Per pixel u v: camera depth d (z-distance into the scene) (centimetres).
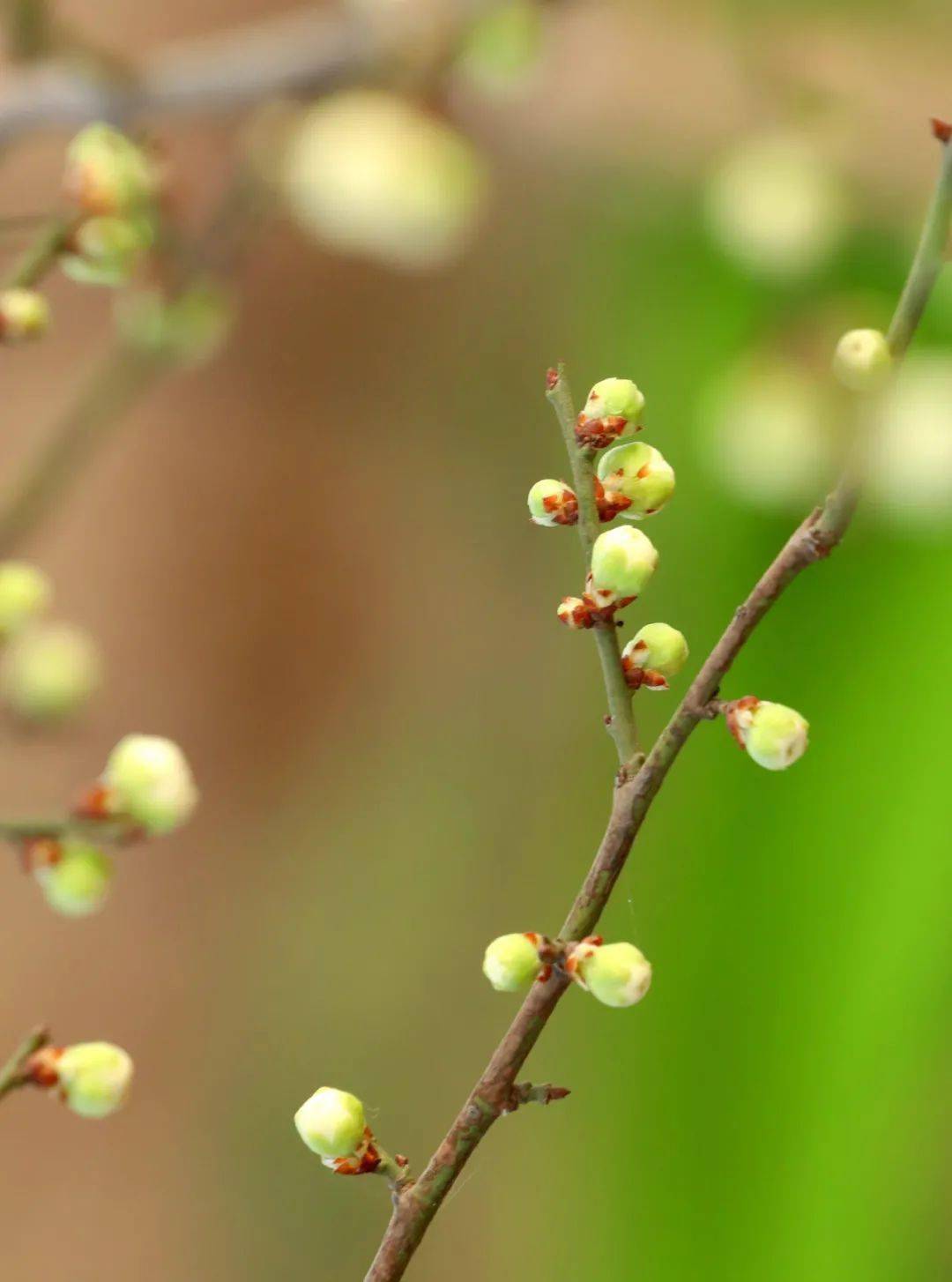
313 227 91
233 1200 147
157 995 148
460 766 150
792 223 96
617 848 69
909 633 108
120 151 77
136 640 146
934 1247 101
